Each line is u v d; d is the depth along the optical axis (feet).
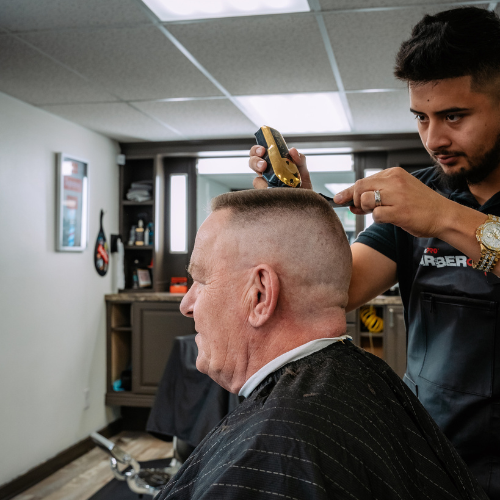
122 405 13.69
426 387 3.40
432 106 2.79
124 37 7.50
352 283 3.50
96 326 13.34
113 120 12.10
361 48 7.87
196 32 7.32
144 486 7.51
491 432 3.10
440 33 2.63
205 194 15.37
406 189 2.49
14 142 10.26
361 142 13.46
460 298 3.21
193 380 7.48
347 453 1.81
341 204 2.64
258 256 2.24
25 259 10.53
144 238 14.70
